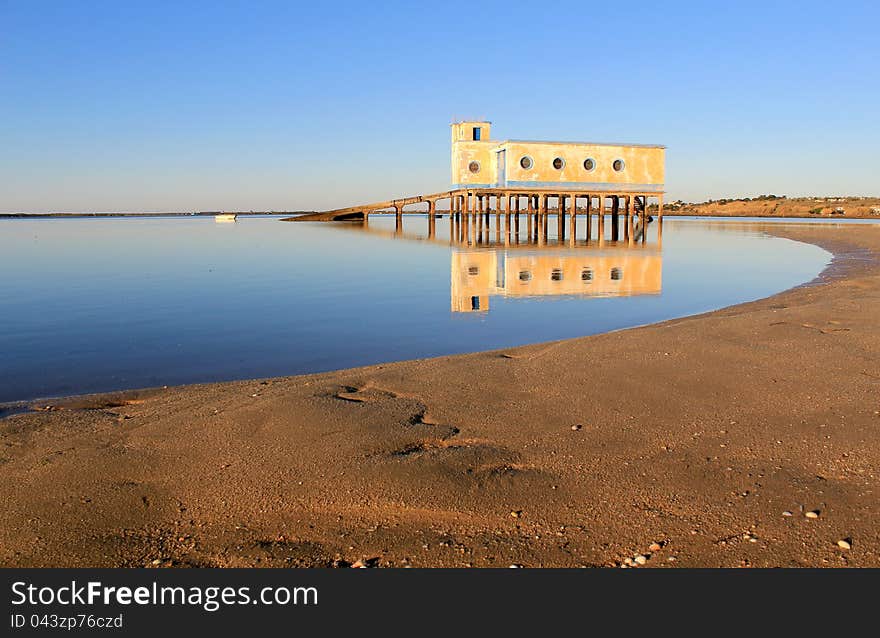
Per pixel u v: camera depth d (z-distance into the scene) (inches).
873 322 381.7
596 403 253.9
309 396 273.4
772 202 4402.1
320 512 174.6
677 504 171.0
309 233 2289.6
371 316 580.7
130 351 439.5
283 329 519.5
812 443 204.7
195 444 223.3
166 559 158.1
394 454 208.1
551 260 1129.4
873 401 239.5
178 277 914.7
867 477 180.4
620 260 1126.4
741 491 176.1
